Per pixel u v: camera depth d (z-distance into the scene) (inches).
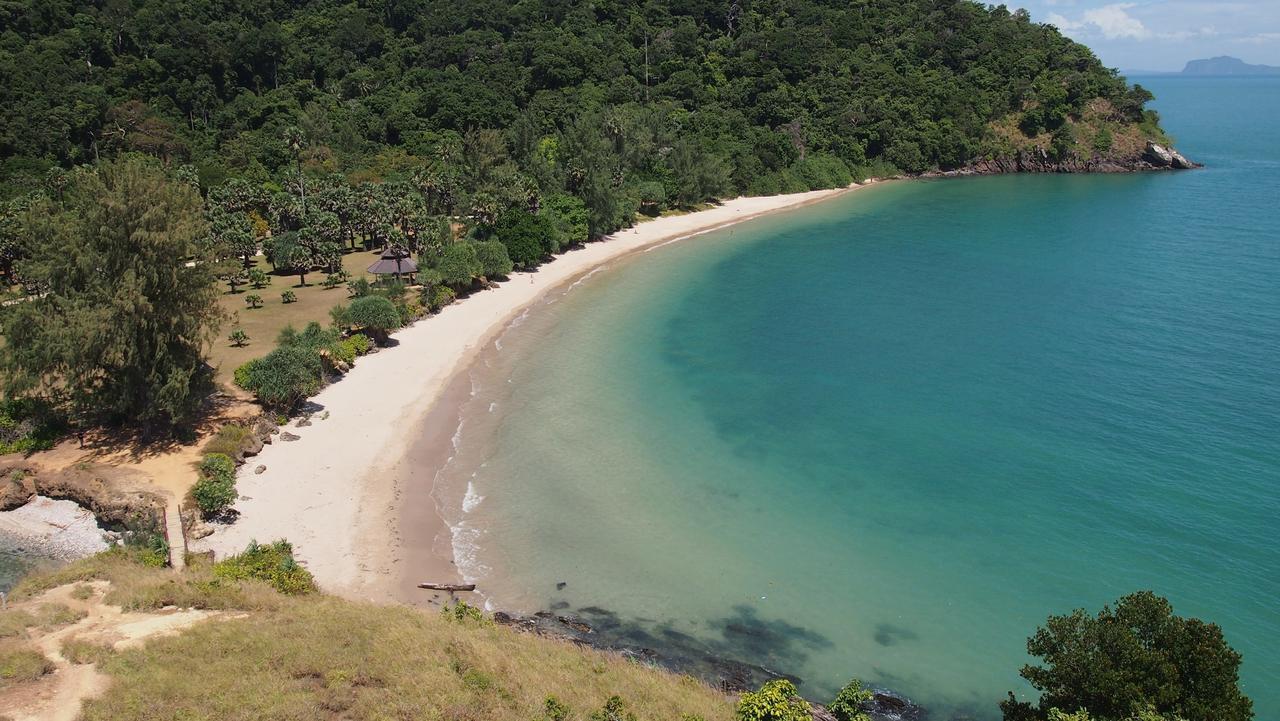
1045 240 4520.2
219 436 1988.2
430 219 4003.4
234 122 5689.0
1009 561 1642.5
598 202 4603.8
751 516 1823.3
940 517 1806.1
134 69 5521.7
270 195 4431.6
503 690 1085.1
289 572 1453.0
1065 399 2400.3
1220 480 1915.6
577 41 6884.8
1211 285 3511.3
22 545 1674.5
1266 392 2391.7
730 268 4104.3
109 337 1855.3
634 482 1969.7
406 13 7367.1
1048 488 1910.7
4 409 2037.4
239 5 6678.2
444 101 5999.0
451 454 2081.7
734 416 2345.0
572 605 1513.3
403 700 1029.2
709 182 5669.3
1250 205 5280.5
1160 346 2802.7
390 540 1685.5
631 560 1659.7
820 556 1673.2
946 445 2140.7
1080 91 7155.5
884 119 6899.6
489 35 7032.5
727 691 1269.7
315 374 2404.0
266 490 1850.4
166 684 1026.7
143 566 1460.4
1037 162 7130.9
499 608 1489.9
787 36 7052.2
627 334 3078.2
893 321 3189.0
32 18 5433.1
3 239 3090.6
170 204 2003.0
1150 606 957.2
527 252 3890.3
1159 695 869.2
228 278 3366.1
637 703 1112.8
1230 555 1635.1
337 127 5900.6
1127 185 6299.2
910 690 1301.7
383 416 2277.3
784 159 6402.6
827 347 2913.4
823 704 1246.9
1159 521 1760.6
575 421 2304.4
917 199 6013.8
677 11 7618.1
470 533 1737.2
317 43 6786.4
